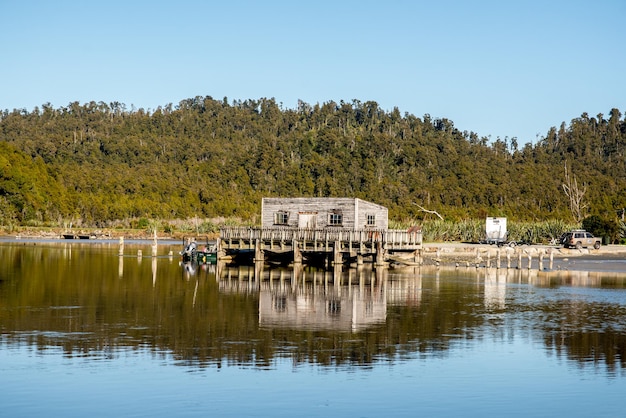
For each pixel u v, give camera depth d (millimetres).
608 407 20500
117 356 25125
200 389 21469
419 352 26500
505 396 21344
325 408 20016
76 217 130500
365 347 27156
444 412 19891
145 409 19703
